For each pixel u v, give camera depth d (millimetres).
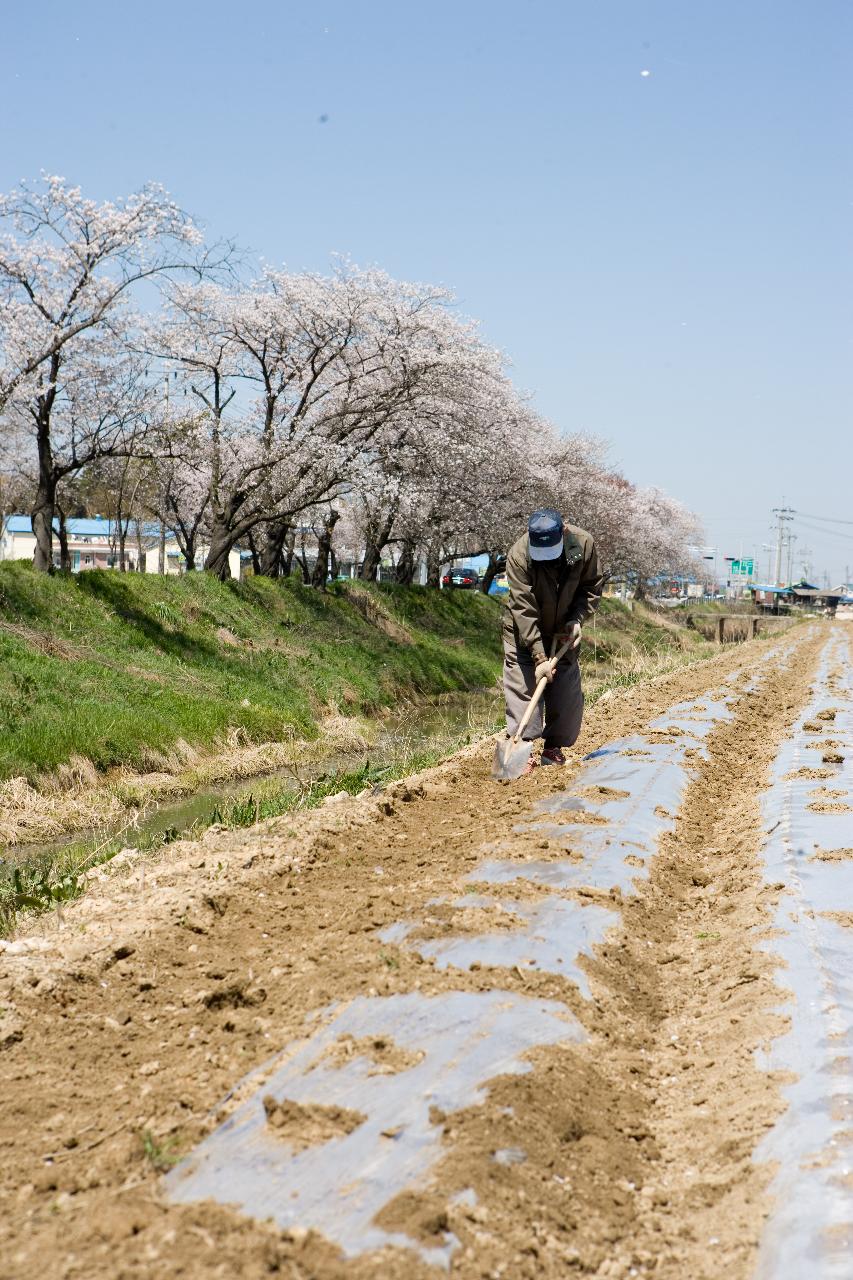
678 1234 3023
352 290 28297
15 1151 3457
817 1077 3609
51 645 18469
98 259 21625
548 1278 2729
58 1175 3229
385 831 7883
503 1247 2758
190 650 22047
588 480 45688
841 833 6855
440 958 4695
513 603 8789
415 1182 2969
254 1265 2631
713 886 6477
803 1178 3029
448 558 44875
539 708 9430
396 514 34844
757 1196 3057
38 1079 4027
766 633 58031
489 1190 2949
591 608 8883
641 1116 3678
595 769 9203
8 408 25062
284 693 22234
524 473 38094
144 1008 4699
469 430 31969
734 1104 3629
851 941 4863
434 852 7082
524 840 6848
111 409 24641
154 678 19250
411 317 28891
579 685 9305
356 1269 2619
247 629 24781
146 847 10453
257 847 7484
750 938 5125
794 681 22469
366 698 24516
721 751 11180
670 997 4805
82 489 36312
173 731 16953
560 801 8008
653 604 76312
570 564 8672
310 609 28609
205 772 16047
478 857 6562
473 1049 3764
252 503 30953
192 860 7277
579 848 6672
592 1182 3199
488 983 4297
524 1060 3732
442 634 35062
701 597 116125
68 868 9383
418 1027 3947
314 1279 2600
